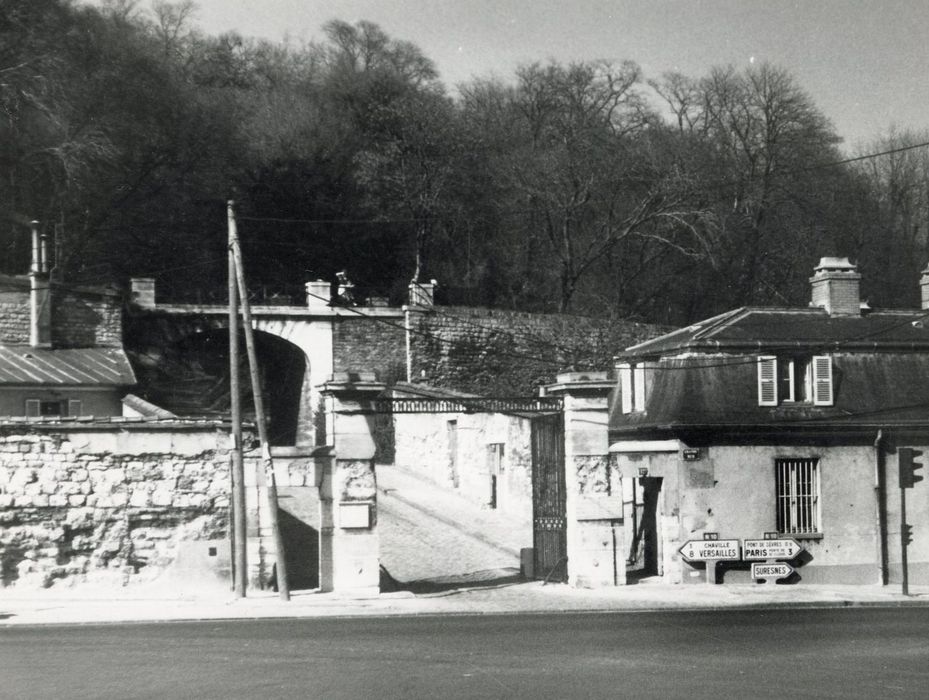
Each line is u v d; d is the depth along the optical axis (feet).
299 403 160.76
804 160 198.80
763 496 100.99
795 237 199.31
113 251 181.78
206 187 186.70
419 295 168.14
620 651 58.70
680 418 100.37
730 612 80.69
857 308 112.47
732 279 198.90
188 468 88.33
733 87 202.39
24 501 86.38
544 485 97.40
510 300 208.64
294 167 195.31
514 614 79.41
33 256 131.03
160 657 56.59
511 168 201.26
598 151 198.80
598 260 204.74
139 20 195.31
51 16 160.35
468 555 110.93
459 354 165.89
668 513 99.66
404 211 197.57
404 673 51.52
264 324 155.33
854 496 102.53
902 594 92.73
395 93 211.20
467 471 142.51
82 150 158.92
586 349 173.88
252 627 70.49
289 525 111.24
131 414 118.21
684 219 190.08
